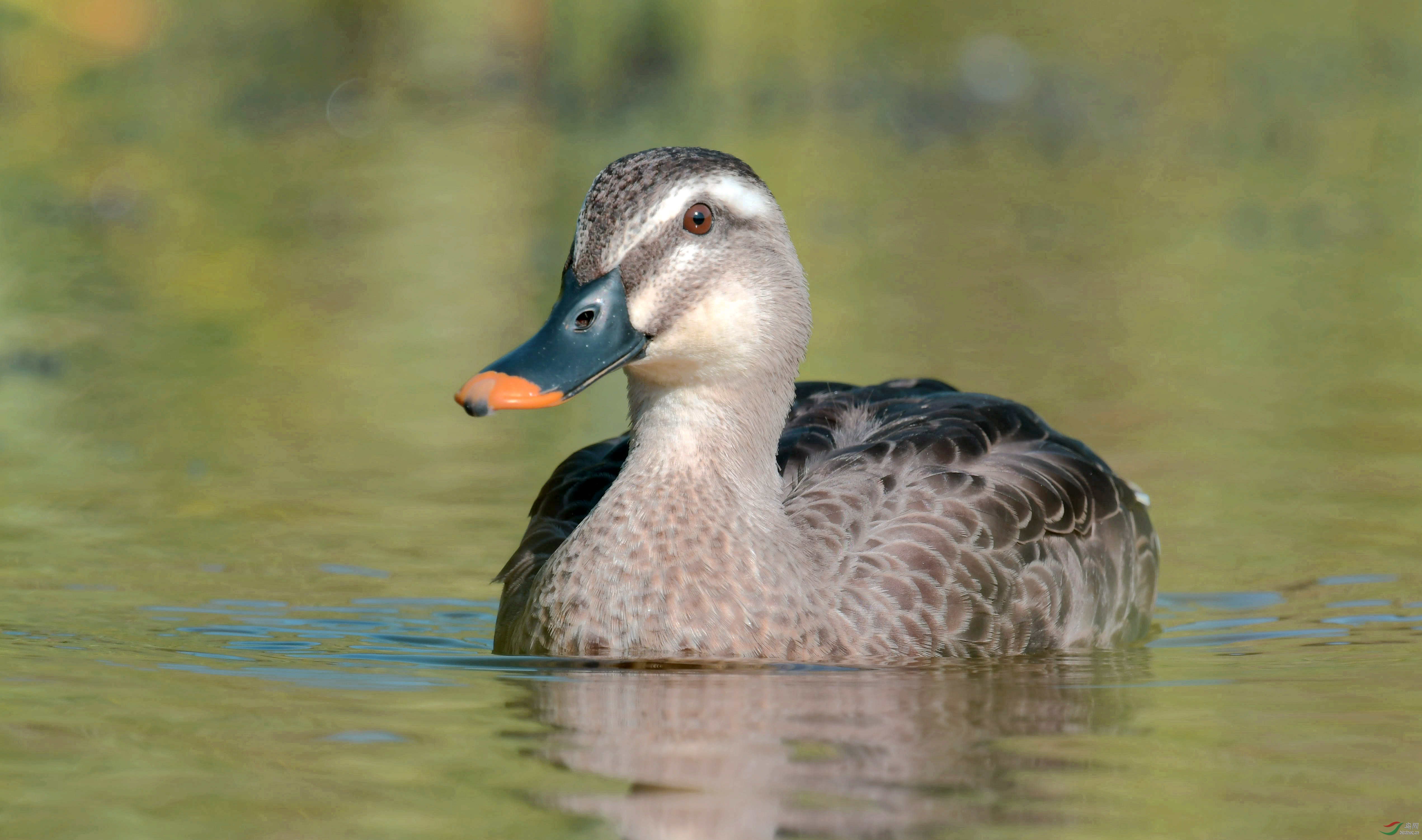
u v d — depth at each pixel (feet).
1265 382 55.67
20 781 24.02
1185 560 40.40
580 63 115.14
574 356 31.50
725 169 32.89
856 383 54.34
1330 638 34.22
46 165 91.20
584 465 38.09
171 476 46.09
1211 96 113.39
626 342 31.89
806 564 32.53
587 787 23.90
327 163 95.20
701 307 32.30
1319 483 45.60
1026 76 116.98
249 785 23.90
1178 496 44.60
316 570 38.73
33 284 68.08
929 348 59.41
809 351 58.75
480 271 71.97
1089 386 54.85
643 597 31.91
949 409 38.04
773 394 33.65
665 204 32.17
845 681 30.19
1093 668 31.81
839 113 110.52
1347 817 22.88
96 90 107.24
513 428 52.54
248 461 47.67
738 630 31.76
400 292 68.44
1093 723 27.35
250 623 34.35
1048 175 95.30
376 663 31.35
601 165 94.02
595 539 32.55
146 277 70.18
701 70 117.29
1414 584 38.22
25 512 42.52
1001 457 36.68
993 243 78.74
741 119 108.99
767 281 33.17
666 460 32.78
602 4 115.55
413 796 23.47
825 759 25.21
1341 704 28.58
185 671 30.32
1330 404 53.06
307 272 71.77
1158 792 23.79
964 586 33.17
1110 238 79.71
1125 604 36.73
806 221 83.15
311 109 109.60
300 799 23.35
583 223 32.48
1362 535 41.68
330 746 25.75
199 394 54.60
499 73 115.65
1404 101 112.27
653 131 104.12
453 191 87.86
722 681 30.09
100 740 25.96
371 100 112.27
